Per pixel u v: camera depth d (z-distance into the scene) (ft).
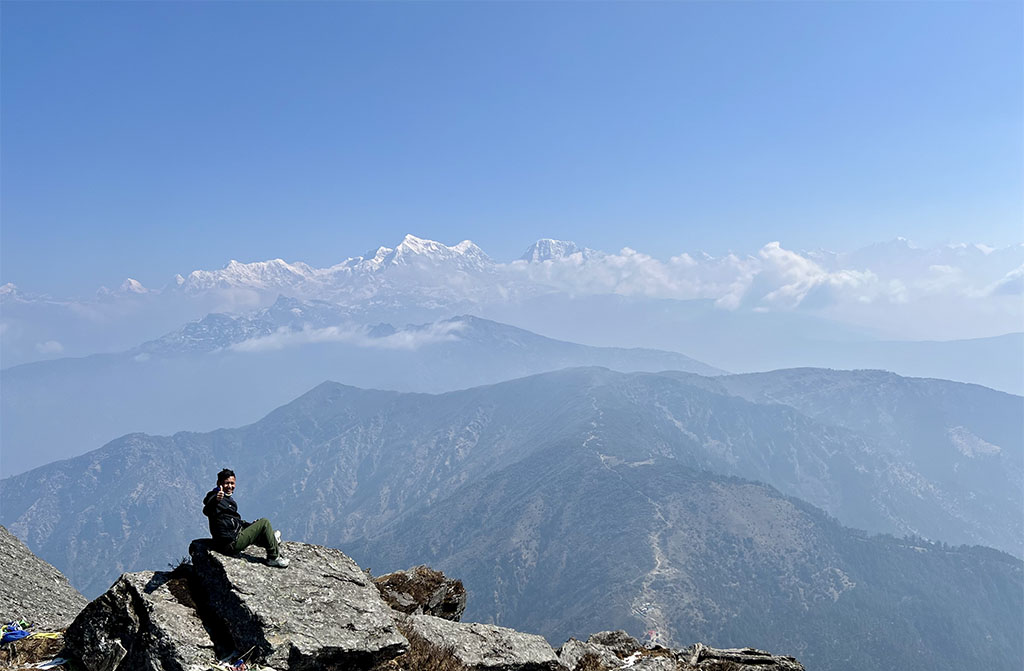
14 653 48.29
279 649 42.19
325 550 56.80
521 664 58.23
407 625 55.11
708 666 75.72
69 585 73.36
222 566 47.14
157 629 42.11
